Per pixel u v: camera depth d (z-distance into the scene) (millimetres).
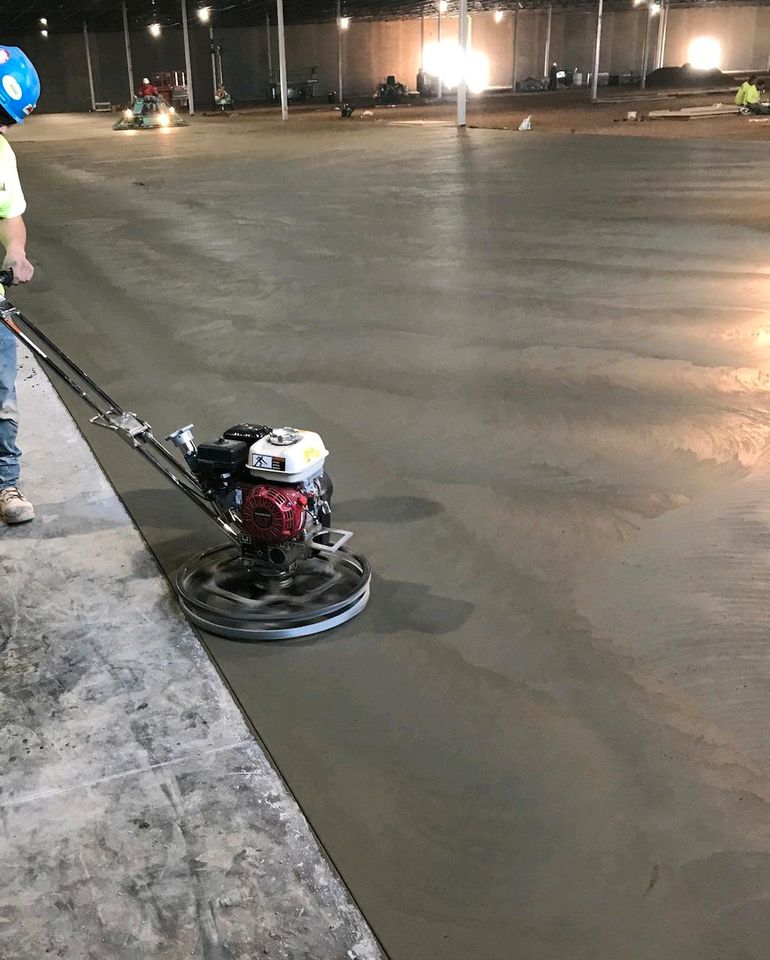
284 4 37906
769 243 7145
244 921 1543
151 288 6590
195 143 19812
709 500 3051
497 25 44625
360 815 1779
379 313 5605
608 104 28938
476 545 2818
